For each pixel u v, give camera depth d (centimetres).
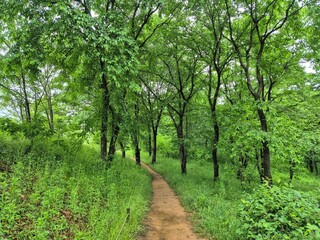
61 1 828
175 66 1956
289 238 461
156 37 1575
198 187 1285
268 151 1267
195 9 1332
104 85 1195
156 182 1702
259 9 1252
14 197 518
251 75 1778
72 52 1128
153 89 2423
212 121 1606
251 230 554
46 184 631
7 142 1048
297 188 1653
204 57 1598
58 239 434
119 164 1561
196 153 1873
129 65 905
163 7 1347
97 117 1223
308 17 1170
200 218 835
